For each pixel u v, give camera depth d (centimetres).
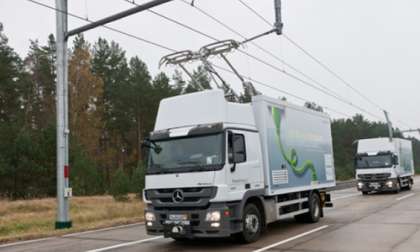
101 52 5759
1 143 3394
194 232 1018
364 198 2592
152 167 1098
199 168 1023
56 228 1520
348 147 9119
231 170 1039
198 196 1012
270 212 1216
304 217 1486
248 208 1107
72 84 4869
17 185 3291
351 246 1012
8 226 1666
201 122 1092
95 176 3145
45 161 3425
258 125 1224
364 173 3016
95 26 1487
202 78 2184
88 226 1564
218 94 1092
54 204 2620
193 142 1070
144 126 5572
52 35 5350
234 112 1123
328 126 1745
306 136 1505
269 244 1070
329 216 1662
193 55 1588
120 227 1570
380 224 1379
